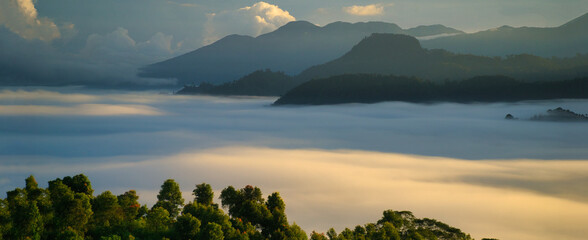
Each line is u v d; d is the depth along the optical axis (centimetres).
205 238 6519
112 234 6581
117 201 7350
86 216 6550
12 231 5838
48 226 6419
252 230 7194
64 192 7006
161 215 7094
